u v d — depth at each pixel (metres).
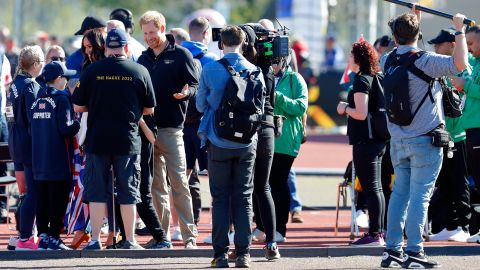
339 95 79.75
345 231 35.34
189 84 30.05
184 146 32.38
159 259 28.98
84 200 29.00
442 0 72.44
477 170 31.48
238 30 27.39
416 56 26.78
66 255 28.98
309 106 80.31
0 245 31.69
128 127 28.45
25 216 29.98
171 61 30.03
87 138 28.64
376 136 30.47
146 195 29.69
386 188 32.72
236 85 26.73
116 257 29.00
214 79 27.09
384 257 27.75
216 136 27.16
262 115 27.30
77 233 30.53
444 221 32.78
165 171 30.69
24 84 31.23
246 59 28.33
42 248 29.84
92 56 30.34
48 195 29.92
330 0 97.44
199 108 27.55
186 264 28.16
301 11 97.00
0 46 60.97
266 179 28.45
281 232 32.25
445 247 30.17
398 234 27.64
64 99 29.64
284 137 31.39
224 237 27.44
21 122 30.39
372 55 30.34
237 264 27.44
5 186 36.53
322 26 97.81
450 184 32.53
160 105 30.00
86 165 28.84
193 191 33.62
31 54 31.73
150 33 29.88
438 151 27.14
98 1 170.50
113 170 28.80
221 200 27.45
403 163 27.53
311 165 60.97
